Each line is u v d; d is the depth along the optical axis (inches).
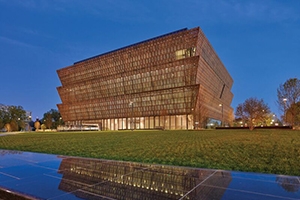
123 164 252.5
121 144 602.2
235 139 714.8
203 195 138.6
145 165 243.9
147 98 3469.5
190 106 3051.2
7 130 3654.0
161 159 336.2
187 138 815.7
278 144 534.3
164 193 143.5
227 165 285.3
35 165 246.1
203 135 1016.2
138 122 3597.4
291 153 383.2
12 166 241.8
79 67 4579.2
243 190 148.9
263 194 140.0
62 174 200.7
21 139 942.4
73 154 405.7
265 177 186.5
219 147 490.3
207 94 3363.7
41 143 684.1
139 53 3656.5
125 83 3801.7
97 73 4298.7
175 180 176.2
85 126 3550.7
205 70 3373.5
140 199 132.3
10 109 4077.3
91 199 134.0
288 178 182.9
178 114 3169.3
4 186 163.6
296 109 1706.4
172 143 610.5
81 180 178.7
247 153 390.6
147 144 589.3
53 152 439.8
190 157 354.0
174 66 3211.1
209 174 197.5
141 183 167.2
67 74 4840.1
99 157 365.7
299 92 1679.4
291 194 139.9
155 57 3494.1
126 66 3850.9
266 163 296.2
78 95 4621.1
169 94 3228.3
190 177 185.2
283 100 1717.5
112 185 163.3
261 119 2078.0
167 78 3312.0
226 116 4800.7
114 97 3875.5
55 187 159.9
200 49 3267.7
